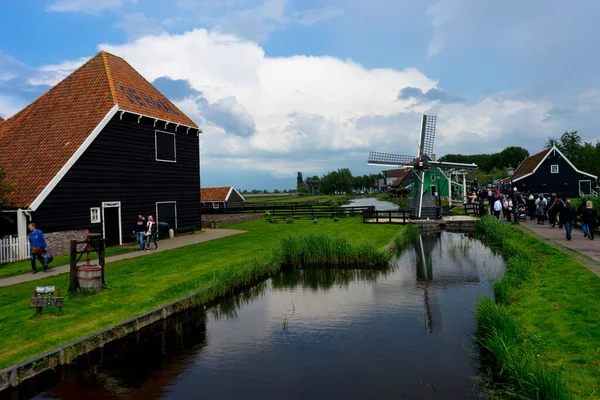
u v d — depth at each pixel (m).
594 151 62.03
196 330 9.65
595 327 7.32
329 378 7.18
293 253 16.98
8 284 11.96
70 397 6.69
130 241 20.66
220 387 6.96
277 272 15.92
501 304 9.46
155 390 6.88
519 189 51.22
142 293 11.00
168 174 23.69
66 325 8.62
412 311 10.70
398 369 7.42
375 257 16.78
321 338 9.02
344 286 13.69
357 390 6.74
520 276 11.49
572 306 8.48
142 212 21.56
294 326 9.84
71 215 17.66
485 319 8.48
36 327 8.51
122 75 22.83
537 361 6.41
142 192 21.59
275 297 12.47
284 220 34.12
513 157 111.38
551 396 5.34
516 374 6.07
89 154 18.47
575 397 5.30
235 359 8.04
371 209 37.09
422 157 35.69
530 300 9.32
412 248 20.91
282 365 7.73
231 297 12.45
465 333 8.99
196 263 14.95
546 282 10.60
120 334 8.57
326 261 17.05
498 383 6.65
